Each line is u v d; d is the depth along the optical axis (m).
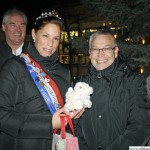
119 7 4.91
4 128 2.10
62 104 2.38
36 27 2.38
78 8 10.62
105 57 2.56
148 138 2.39
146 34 5.17
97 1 5.25
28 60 2.36
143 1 4.71
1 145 2.21
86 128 2.51
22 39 3.72
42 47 2.37
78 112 2.20
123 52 4.89
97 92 2.52
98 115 2.47
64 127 2.16
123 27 5.31
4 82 2.16
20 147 2.19
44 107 2.28
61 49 11.39
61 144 2.22
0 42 3.67
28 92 2.23
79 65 11.02
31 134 2.12
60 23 2.37
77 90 2.22
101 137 2.45
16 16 3.62
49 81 2.36
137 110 2.41
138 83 2.48
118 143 2.38
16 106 2.20
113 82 2.51
